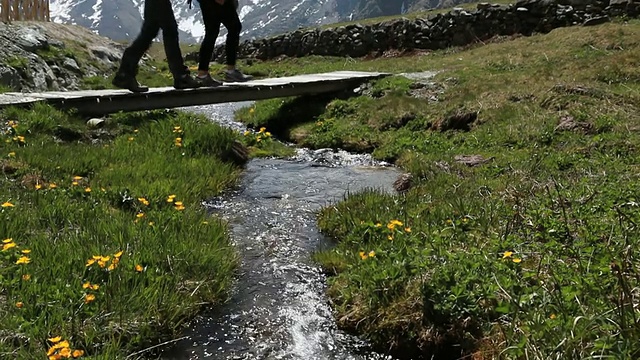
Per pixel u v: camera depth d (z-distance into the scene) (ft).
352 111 38.22
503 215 16.20
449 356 11.10
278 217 19.75
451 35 70.64
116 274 12.55
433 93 38.63
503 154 25.27
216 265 14.44
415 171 24.93
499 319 10.62
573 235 13.78
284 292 13.99
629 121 25.72
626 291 9.20
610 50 42.29
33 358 9.66
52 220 15.47
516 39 61.05
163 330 11.84
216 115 45.24
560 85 31.76
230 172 25.25
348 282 13.55
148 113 32.09
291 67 76.84
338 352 11.50
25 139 23.84
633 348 8.34
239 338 11.88
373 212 18.40
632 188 16.47
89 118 29.81
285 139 36.50
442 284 11.77
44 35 50.37
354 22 89.51
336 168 27.61
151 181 21.43
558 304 10.07
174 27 31.83
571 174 20.18
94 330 10.85
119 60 58.95
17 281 11.71
